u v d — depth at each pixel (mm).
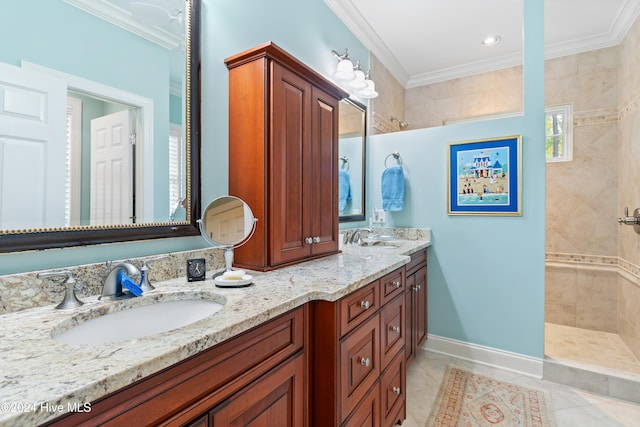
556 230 3064
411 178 2650
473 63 3414
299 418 1015
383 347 1438
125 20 1108
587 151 2934
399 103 3658
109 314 881
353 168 2656
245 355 794
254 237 1361
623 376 1878
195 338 655
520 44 3043
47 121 919
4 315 795
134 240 1111
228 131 1452
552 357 2174
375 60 3049
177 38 1270
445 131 2512
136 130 1136
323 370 1066
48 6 923
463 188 2426
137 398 557
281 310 899
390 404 1501
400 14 2572
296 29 1966
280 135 1376
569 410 1751
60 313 812
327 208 1723
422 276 2396
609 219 2834
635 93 2424
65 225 952
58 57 944
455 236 2467
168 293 1006
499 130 2295
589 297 2902
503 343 2270
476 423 1638
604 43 2855
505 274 2277
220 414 716
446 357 2416
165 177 1226
